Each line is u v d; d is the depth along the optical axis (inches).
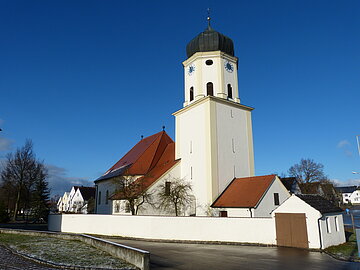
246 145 1450.5
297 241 831.1
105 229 1182.9
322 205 871.1
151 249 810.8
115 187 1628.9
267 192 1143.0
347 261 636.1
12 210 2546.8
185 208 1339.8
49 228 1438.2
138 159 1699.1
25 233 1040.2
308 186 2758.4
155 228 1049.5
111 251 641.0
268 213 1121.4
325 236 808.9
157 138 1827.0
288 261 633.0
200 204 1315.2
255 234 904.9
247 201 1131.9
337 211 892.6
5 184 2385.6
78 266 521.0
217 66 1432.1
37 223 1918.1
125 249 575.5
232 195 1231.5
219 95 1405.0
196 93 1433.3
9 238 918.4
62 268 519.2
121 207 1455.5
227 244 911.0
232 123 1423.5
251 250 788.0
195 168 1376.7
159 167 1577.3
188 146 1443.2
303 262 623.5
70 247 733.3
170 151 1672.0
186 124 1481.3
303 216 829.8
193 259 651.5
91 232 1223.5
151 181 1393.9
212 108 1359.5
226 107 1416.1
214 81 1422.2
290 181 1700.3
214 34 1459.2
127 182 1444.4
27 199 2338.8
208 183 1286.9
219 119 1376.7
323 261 635.5
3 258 601.3
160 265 583.2
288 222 855.7
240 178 1323.8
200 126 1385.3
